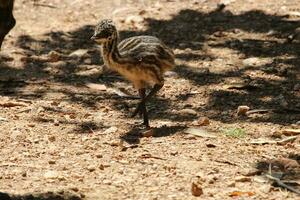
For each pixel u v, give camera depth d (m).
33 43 17.86
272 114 13.25
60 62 16.67
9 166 10.70
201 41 17.56
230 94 14.45
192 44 17.41
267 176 10.23
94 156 11.13
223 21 18.69
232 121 12.95
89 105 14.04
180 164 10.72
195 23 18.67
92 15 19.50
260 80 15.16
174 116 13.30
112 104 14.09
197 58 16.53
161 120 13.09
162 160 10.91
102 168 10.56
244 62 16.14
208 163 10.77
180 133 12.22
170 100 14.22
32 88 15.07
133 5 19.92
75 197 9.41
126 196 9.53
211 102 14.04
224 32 18.03
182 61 16.34
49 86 15.18
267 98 14.17
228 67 15.95
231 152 11.29
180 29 18.34
